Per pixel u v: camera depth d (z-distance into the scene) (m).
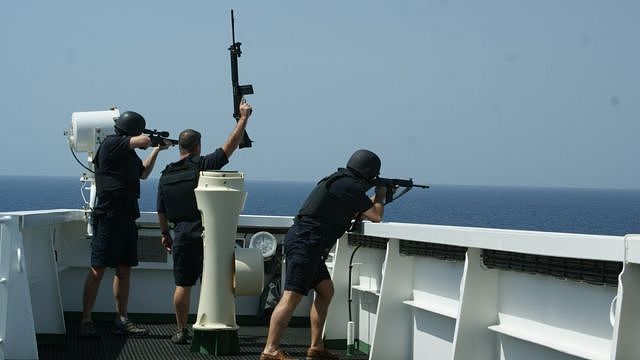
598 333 4.71
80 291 9.09
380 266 7.51
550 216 156.75
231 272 7.31
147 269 9.16
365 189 6.78
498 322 5.62
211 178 7.21
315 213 6.60
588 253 4.32
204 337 7.31
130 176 7.93
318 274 6.96
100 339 7.88
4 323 5.89
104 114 8.77
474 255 5.60
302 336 8.45
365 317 7.79
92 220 8.00
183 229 7.68
